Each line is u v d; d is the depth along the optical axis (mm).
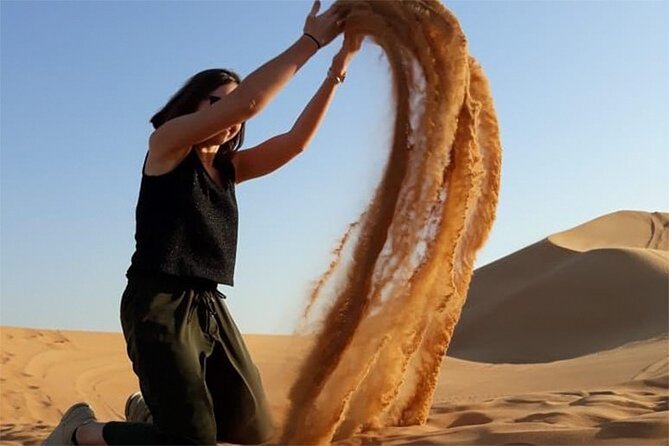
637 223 59594
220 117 3330
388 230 3980
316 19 3639
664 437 4035
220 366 3613
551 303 34250
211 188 3504
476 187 4316
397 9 4027
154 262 3342
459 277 4820
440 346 4914
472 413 5328
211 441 3330
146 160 3469
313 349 4020
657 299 31906
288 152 3959
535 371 13070
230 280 3584
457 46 4055
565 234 56531
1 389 13836
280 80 3443
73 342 21484
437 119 3994
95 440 3473
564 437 4141
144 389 3285
